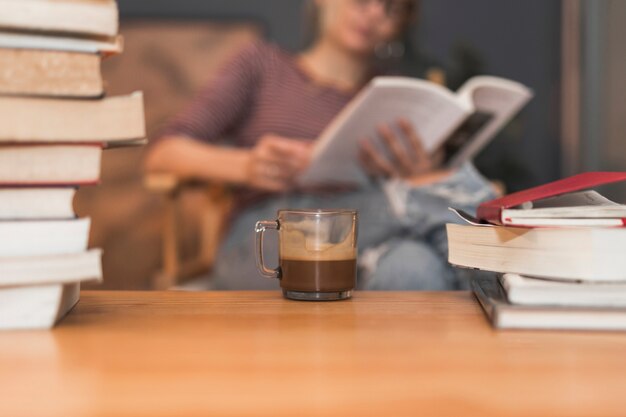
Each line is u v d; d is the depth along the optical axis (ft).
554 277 1.73
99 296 2.27
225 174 7.72
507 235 1.87
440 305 2.07
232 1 12.74
